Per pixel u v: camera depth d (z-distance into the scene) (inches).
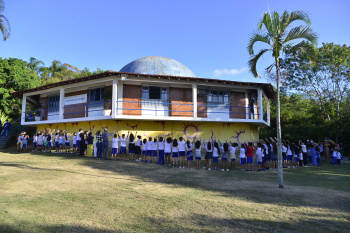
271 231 216.5
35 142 807.7
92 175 443.8
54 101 896.9
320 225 233.5
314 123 1293.1
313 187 404.2
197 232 208.1
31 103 986.1
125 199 297.6
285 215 257.8
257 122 829.2
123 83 754.8
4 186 331.3
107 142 640.4
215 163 577.3
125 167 538.0
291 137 1151.0
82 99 815.7
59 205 263.1
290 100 1401.3
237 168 621.9
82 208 257.0
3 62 1132.5
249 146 587.8
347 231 221.6
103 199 293.4
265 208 279.4
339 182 462.6
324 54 1218.6
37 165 515.5
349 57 1200.2
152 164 597.9
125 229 208.2
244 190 366.3
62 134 745.6
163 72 868.6
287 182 450.9
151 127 771.4
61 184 363.3
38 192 311.7
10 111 1168.8
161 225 220.4
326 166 743.7
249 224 230.5
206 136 810.2
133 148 644.1
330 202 309.3
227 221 235.9
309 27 413.7
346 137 1096.2
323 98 1270.9
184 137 790.5
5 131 975.6
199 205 282.4
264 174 542.6
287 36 424.2
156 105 775.1
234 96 850.8
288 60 1246.3
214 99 828.6
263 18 429.1
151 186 377.4
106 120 755.4
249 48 448.5
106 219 229.3
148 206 273.3
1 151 815.7
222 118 812.0
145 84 770.8
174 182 414.0
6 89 1104.8
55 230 199.3
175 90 793.6
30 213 234.1
